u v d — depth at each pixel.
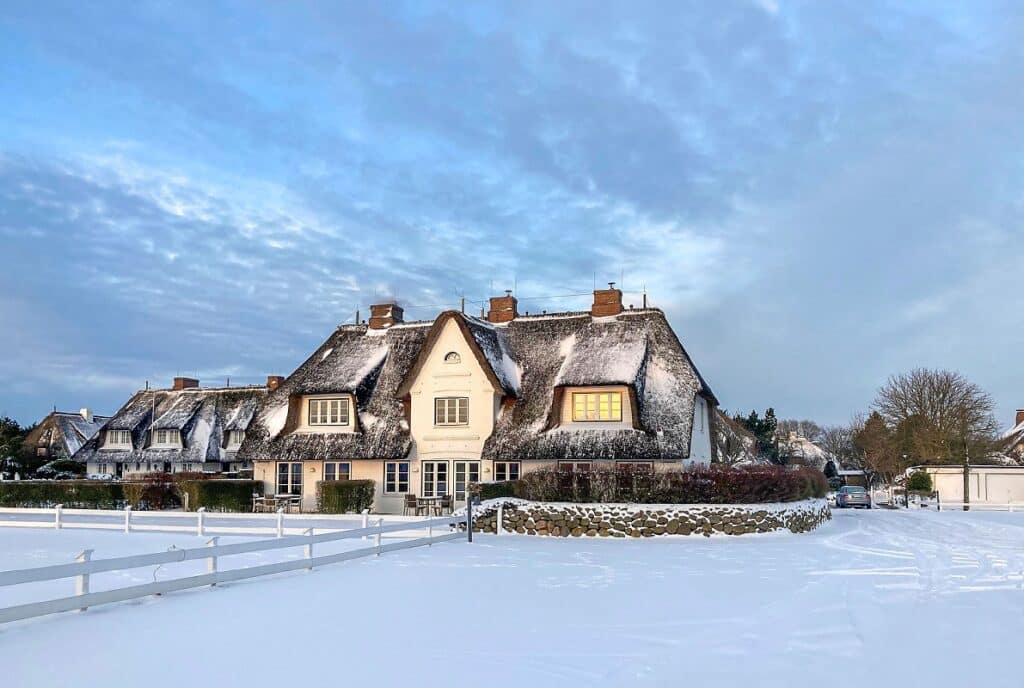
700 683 10.27
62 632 12.94
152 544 26.94
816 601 16.02
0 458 62.47
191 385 67.81
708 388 41.31
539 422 38.97
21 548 25.69
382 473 41.22
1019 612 15.01
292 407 42.81
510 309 45.66
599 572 20.17
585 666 10.99
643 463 37.00
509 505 30.70
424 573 19.98
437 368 41.00
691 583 18.33
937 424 69.56
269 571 19.09
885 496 75.06
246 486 41.97
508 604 15.58
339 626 13.44
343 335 46.59
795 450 102.94
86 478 60.94
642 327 40.62
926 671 10.91
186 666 10.84
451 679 10.32
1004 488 64.44
